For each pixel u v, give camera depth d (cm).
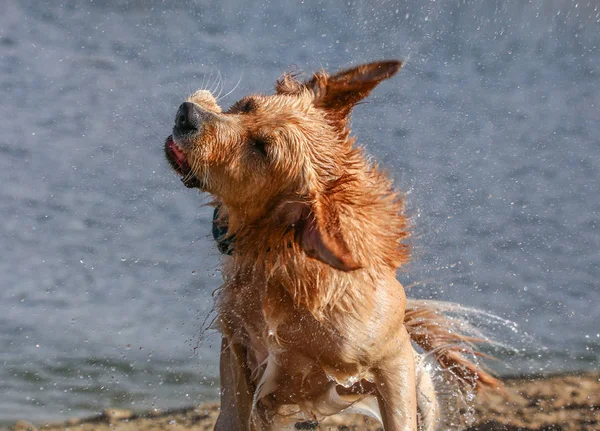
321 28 2395
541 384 1098
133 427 984
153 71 2083
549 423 991
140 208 1499
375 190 733
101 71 2072
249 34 2344
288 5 2506
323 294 706
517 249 1430
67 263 1322
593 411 1027
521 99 2145
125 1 2497
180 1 2522
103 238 1401
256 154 673
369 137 1789
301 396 803
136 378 1090
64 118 1803
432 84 2167
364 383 832
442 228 1466
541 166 1767
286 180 671
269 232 694
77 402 1027
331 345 734
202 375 1108
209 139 667
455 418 970
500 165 1758
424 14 2506
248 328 761
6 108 1841
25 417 984
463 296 1285
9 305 1212
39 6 2462
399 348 763
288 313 729
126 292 1270
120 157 1655
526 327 1237
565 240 1482
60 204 1486
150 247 1388
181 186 1584
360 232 693
